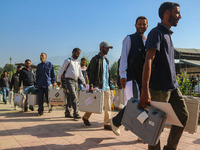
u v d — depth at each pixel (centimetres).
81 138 349
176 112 214
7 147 296
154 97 206
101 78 433
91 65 438
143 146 302
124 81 291
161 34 199
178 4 213
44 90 662
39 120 538
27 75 744
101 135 370
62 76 585
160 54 200
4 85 1179
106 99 430
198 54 4188
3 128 432
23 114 664
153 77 205
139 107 192
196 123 283
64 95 596
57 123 492
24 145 306
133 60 285
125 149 288
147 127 176
